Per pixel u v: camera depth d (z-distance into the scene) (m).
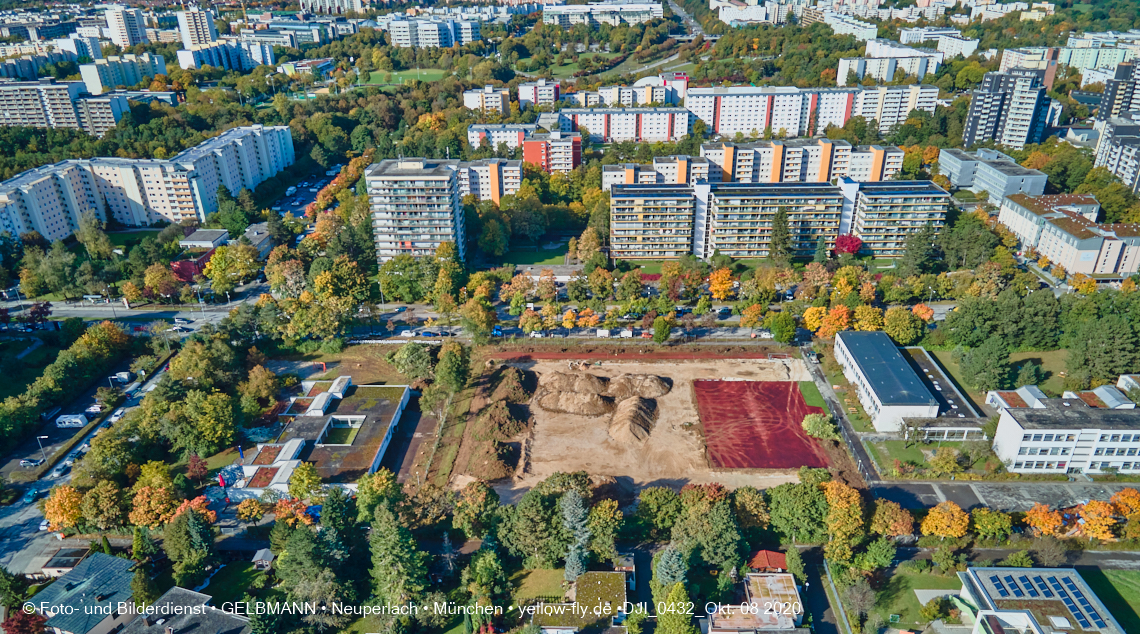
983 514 165.62
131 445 196.50
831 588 156.75
